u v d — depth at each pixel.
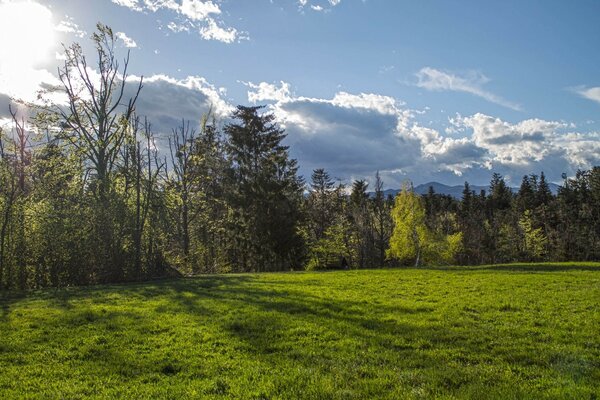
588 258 85.06
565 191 106.81
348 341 10.73
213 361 9.42
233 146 52.28
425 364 8.91
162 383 8.21
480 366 8.70
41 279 25.72
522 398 6.91
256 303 16.70
